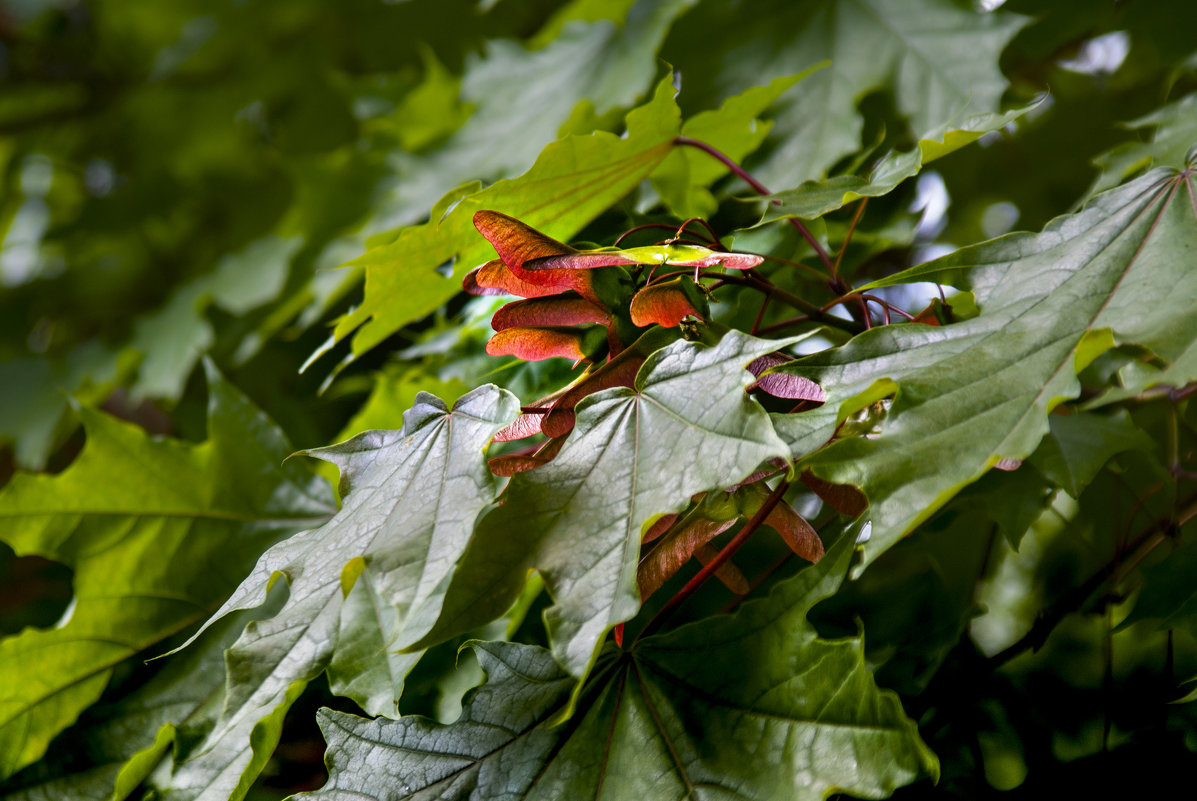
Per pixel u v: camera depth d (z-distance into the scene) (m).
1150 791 0.92
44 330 1.86
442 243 0.92
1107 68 1.30
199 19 1.89
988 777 0.93
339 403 1.34
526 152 1.22
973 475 0.78
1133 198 0.86
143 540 0.99
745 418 0.80
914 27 1.06
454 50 1.74
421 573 0.80
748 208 1.03
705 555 0.87
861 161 1.03
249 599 0.84
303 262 1.39
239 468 1.01
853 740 0.82
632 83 1.13
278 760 1.00
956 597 0.97
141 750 0.95
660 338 0.84
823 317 0.90
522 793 0.85
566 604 0.79
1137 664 0.94
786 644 0.84
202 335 1.53
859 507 0.85
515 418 0.83
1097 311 0.82
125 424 1.00
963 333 0.82
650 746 0.85
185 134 1.98
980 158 1.26
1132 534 0.98
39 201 2.12
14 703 0.95
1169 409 0.97
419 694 0.91
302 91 1.90
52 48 2.02
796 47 1.09
